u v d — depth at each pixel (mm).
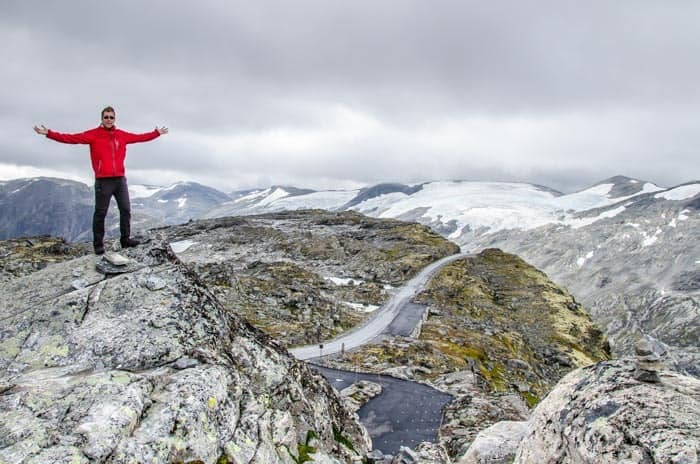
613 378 8195
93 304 11906
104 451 7926
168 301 12305
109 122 13328
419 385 53344
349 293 119688
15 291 12398
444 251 183625
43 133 12430
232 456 9555
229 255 182250
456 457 23703
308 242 194625
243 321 14094
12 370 10039
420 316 102875
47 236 72812
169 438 8773
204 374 10547
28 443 7727
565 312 134500
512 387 73812
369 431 38406
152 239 14844
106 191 13484
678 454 5992
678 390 7504
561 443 8008
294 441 11570
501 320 121375
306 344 74938
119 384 9477
